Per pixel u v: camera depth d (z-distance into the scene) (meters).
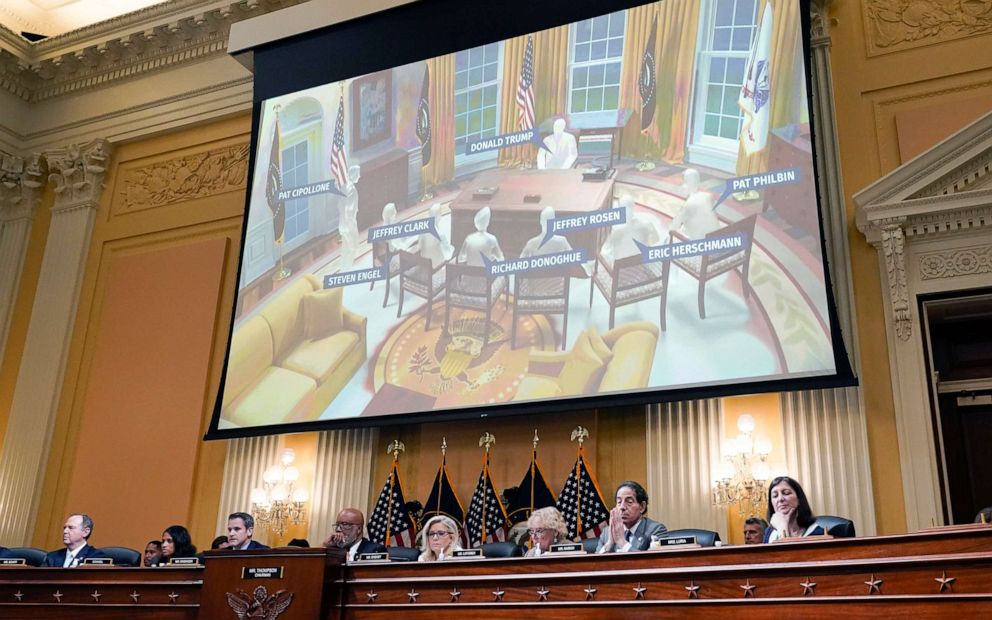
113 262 9.05
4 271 9.40
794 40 6.25
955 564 3.05
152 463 8.01
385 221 7.27
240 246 7.82
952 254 5.85
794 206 5.89
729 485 5.73
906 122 6.31
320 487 7.07
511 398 6.28
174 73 9.45
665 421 6.19
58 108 9.92
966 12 6.45
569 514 6.10
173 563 4.66
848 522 4.07
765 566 3.38
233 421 7.27
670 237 6.18
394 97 7.60
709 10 6.60
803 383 5.50
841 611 3.20
